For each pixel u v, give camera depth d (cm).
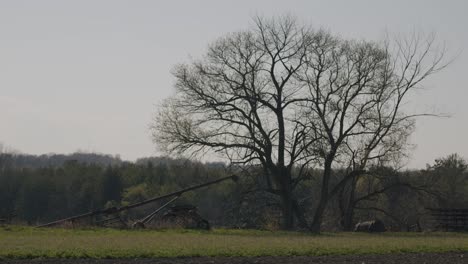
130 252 2203
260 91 5116
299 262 2088
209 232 3975
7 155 13350
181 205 4397
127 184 10306
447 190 6975
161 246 2456
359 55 5106
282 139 5147
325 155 4966
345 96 5078
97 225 4272
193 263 1997
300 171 5203
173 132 5022
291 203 5228
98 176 10412
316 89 5078
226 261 2073
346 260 2175
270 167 5141
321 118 5006
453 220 5069
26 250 2156
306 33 5150
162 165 10875
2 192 9675
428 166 7494
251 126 5075
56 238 2897
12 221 4431
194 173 7700
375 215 7144
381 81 5094
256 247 2503
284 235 3925
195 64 5138
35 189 9731
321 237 3644
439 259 2255
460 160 7744
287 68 5153
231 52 5138
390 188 5825
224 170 5219
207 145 5016
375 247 2638
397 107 5153
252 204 5438
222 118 5053
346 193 6325
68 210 9962
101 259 2062
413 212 6744
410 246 2728
